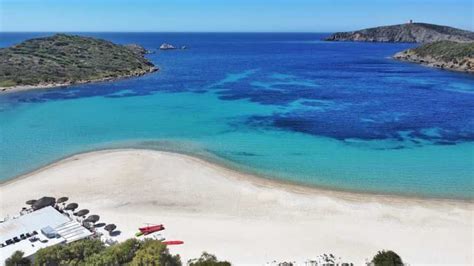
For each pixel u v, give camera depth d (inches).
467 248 1227.2
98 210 1470.2
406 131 2423.7
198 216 1437.0
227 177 1770.4
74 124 2640.3
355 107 3056.1
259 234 1315.2
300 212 1465.3
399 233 1317.7
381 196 1589.6
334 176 1781.5
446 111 2906.0
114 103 3245.6
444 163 1911.9
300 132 2413.9
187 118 2755.9
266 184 1701.5
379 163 1924.2
